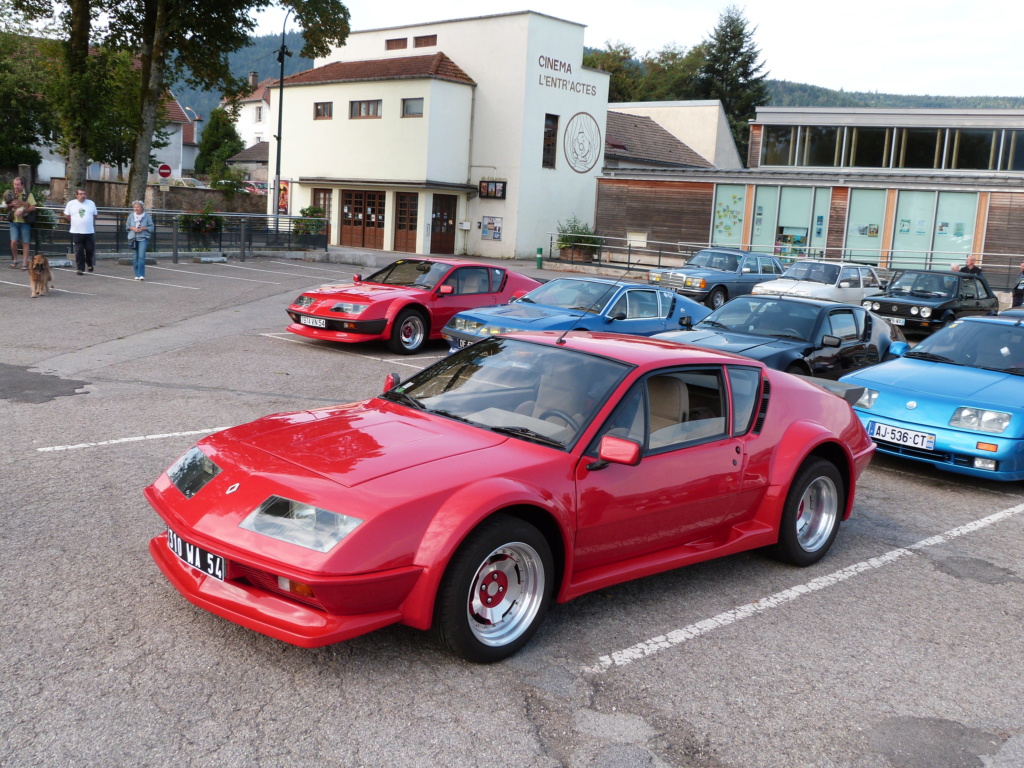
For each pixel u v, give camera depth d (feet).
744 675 12.60
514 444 13.33
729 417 15.78
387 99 115.44
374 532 11.10
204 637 12.45
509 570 12.49
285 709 10.75
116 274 62.39
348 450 12.83
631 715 11.27
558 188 119.24
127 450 21.54
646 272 105.40
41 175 170.60
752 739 10.93
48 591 13.58
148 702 10.69
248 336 41.65
